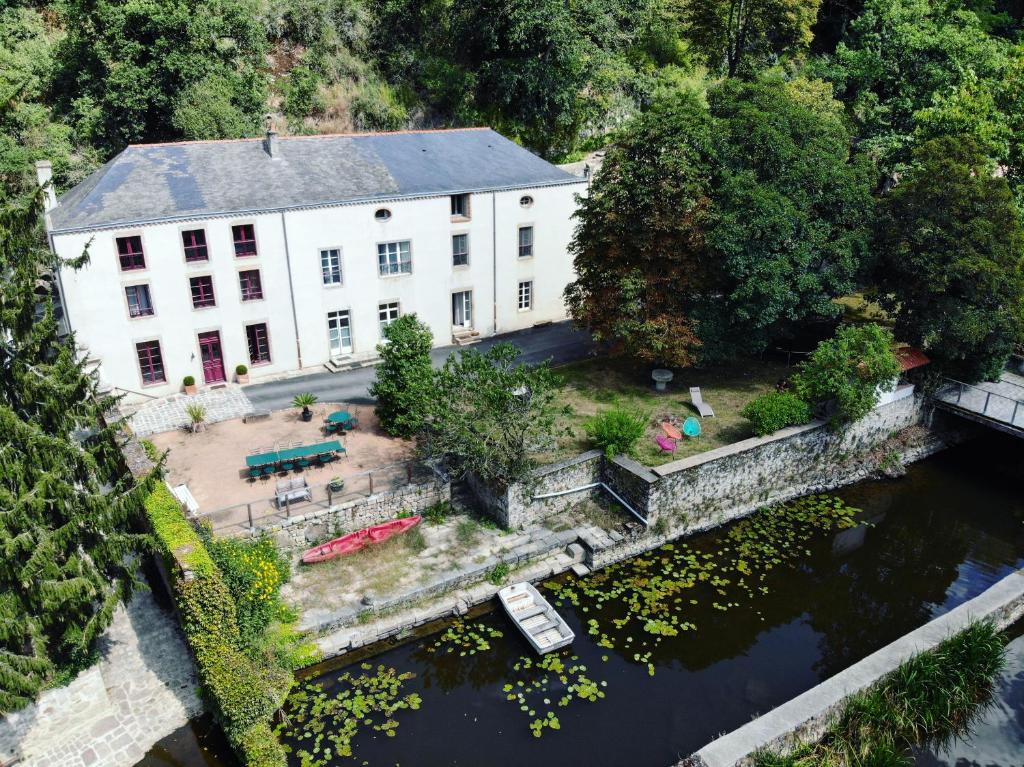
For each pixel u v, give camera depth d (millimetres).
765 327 34781
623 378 36812
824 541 29453
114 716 20422
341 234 36469
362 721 20750
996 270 31156
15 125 44969
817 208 33781
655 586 26516
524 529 28109
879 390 32688
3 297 19281
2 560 17922
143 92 44688
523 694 21875
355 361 38406
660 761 19781
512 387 26766
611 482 29453
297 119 51125
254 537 24750
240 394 35312
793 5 61594
